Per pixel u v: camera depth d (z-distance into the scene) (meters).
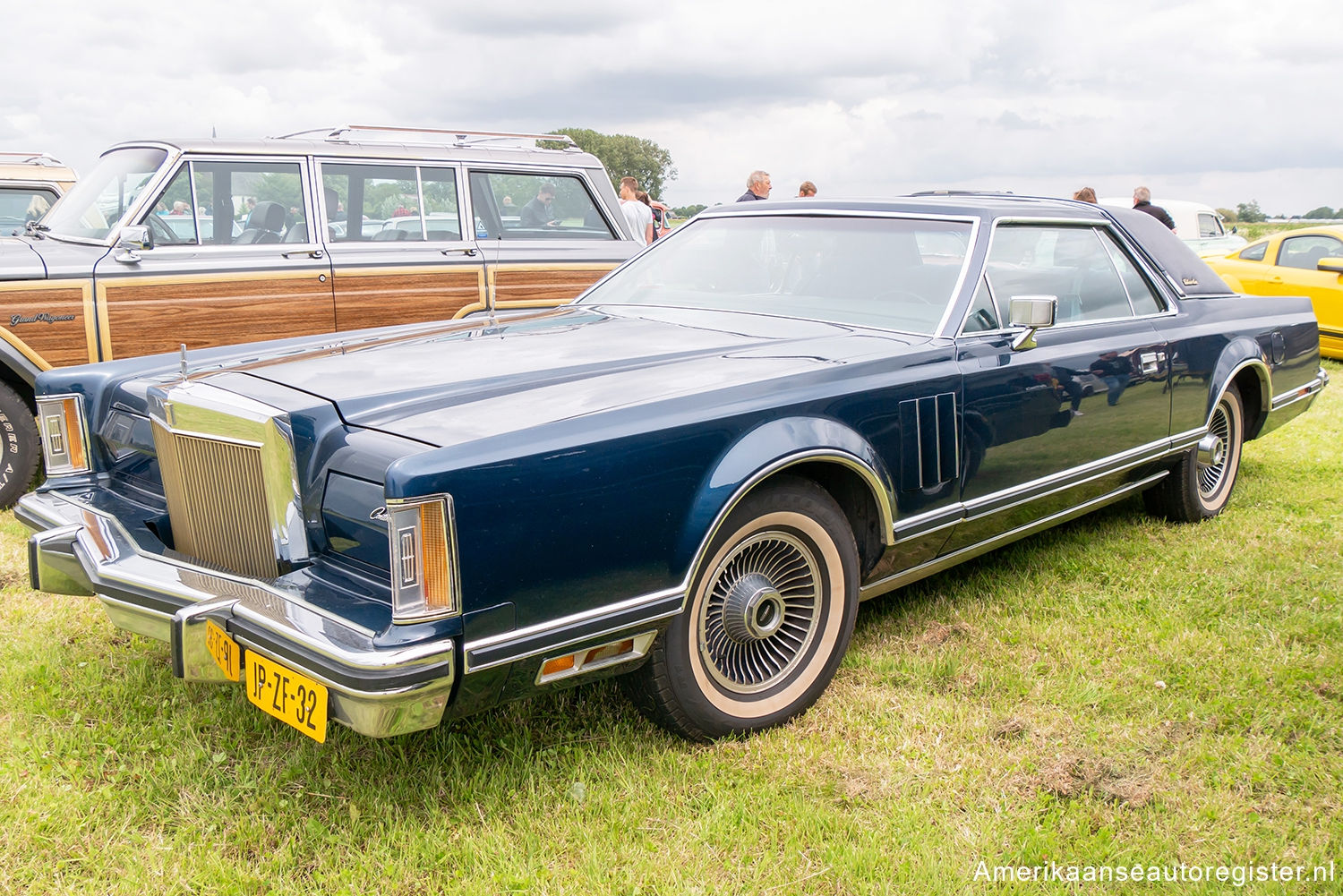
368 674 1.98
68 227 5.67
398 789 2.52
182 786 2.53
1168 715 2.95
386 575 2.18
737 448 2.56
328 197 6.07
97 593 2.53
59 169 9.59
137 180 5.62
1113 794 2.56
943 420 3.11
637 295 4.07
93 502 2.96
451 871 2.24
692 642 2.60
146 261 5.43
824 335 3.28
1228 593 3.89
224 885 2.17
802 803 2.48
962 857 2.30
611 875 2.22
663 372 2.79
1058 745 2.78
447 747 2.71
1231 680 3.15
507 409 2.38
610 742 2.73
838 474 2.99
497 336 3.30
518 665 2.22
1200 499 4.73
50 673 3.11
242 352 3.21
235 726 2.82
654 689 2.58
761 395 2.68
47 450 3.11
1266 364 4.86
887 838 2.35
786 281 3.76
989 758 2.71
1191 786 2.60
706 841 2.34
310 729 2.11
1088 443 3.76
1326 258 9.88
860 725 2.88
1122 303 4.15
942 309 3.33
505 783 2.55
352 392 2.46
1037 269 3.72
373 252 6.21
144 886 2.17
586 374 2.77
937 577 4.09
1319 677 3.18
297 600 2.20
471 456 2.11
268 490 2.35
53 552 2.71
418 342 3.18
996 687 3.12
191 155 5.62
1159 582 4.02
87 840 2.32
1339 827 2.42
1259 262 10.88
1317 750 2.76
